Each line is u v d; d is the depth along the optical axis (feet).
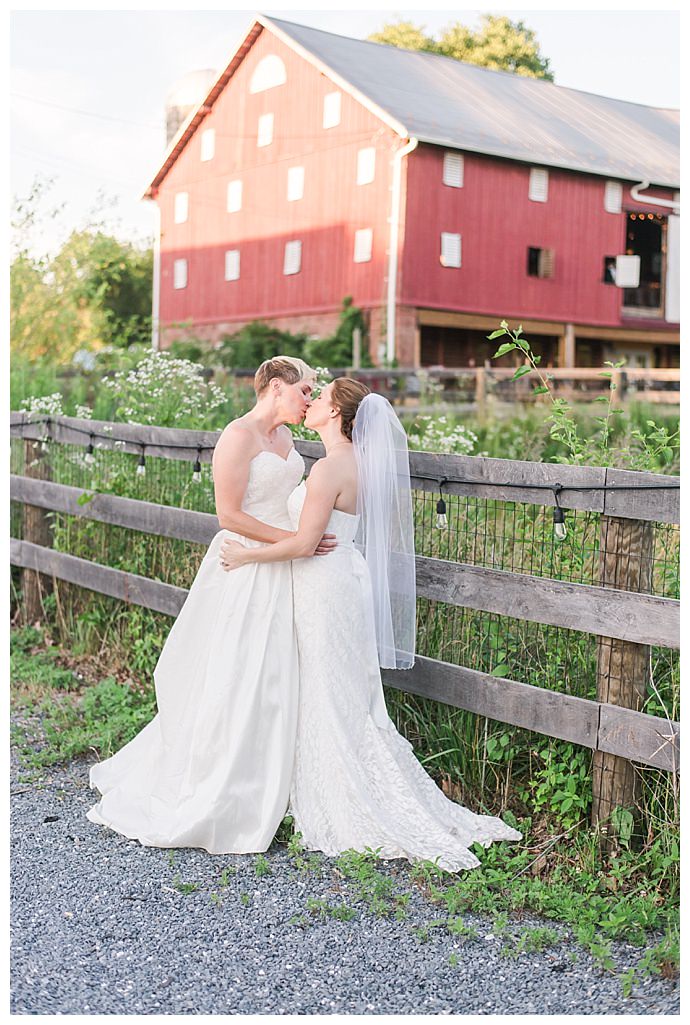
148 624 19.31
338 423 13.66
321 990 9.92
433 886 11.61
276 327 67.87
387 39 96.89
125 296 95.66
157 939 10.80
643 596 11.39
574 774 12.44
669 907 11.15
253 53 68.54
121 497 20.26
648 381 50.62
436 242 61.31
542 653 13.53
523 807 13.33
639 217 76.07
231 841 12.87
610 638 11.85
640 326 73.51
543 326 67.56
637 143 73.97
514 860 11.96
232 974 10.18
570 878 11.91
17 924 11.05
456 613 14.47
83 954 10.49
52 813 13.91
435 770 14.23
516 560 14.40
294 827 13.06
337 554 13.37
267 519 13.73
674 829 11.37
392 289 59.98
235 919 11.21
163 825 13.19
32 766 15.43
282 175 67.00
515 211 65.05
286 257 67.00
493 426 43.80
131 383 23.76
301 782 13.14
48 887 11.85
